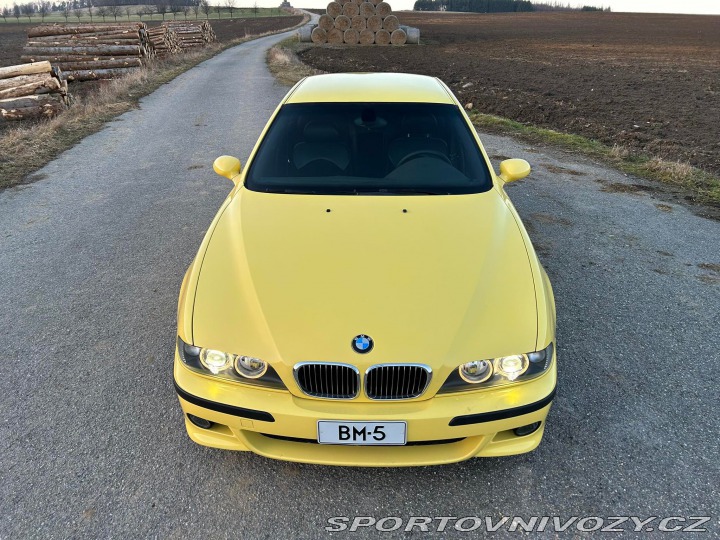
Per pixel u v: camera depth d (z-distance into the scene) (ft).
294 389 6.96
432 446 7.50
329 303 7.32
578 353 10.78
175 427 8.96
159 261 15.07
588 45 108.88
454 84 54.08
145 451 8.46
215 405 7.13
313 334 6.97
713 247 15.81
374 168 10.53
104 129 33.35
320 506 7.56
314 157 10.76
